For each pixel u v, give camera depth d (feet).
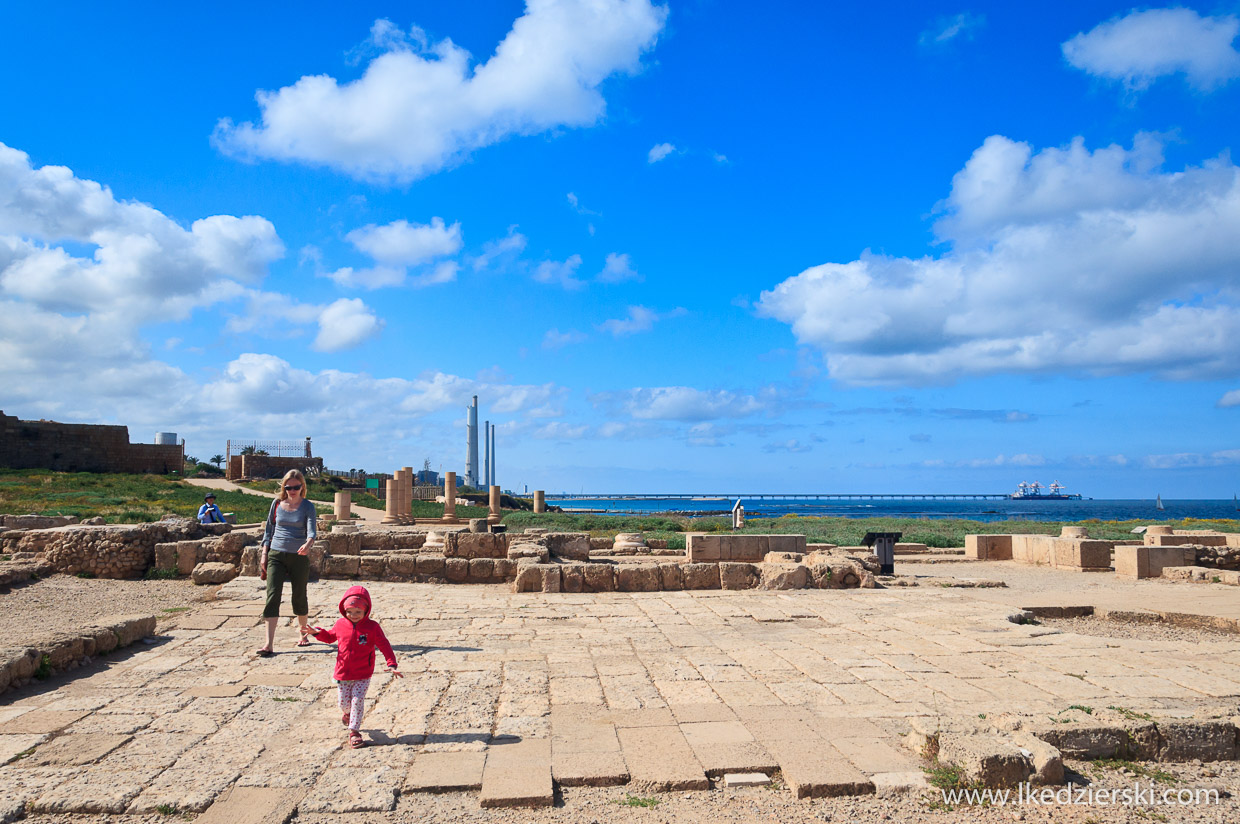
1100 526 116.67
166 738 17.13
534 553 47.65
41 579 45.21
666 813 13.85
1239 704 19.65
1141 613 36.76
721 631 30.42
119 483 137.90
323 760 15.88
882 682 22.20
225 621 30.99
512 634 29.60
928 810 14.12
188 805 13.64
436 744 16.79
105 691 20.75
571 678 22.57
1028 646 27.37
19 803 13.65
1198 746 16.98
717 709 19.47
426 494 208.13
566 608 36.22
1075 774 15.79
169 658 24.63
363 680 17.13
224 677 22.31
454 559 46.70
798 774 15.10
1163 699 19.95
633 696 20.65
